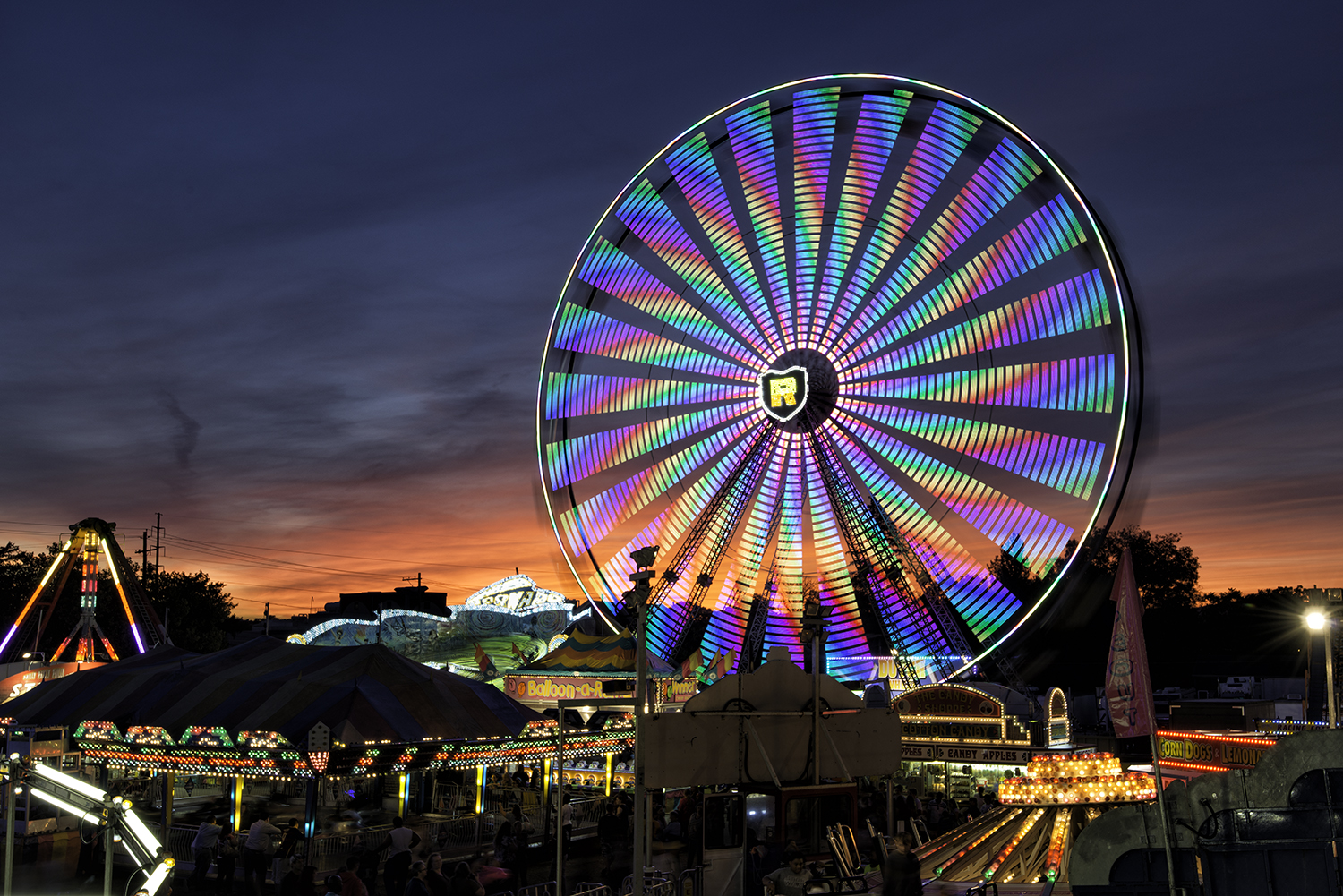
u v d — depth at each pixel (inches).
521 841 853.8
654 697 1255.5
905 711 1320.1
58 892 802.8
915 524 1178.0
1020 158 1146.7
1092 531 1043.3
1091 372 1066.7
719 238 1362.0
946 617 1137.4
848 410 1267.2
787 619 1218.6
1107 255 1061.1
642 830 593.6
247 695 1010.7
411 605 3358.8
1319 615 1208.8
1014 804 731.4
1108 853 460.1
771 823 633.6
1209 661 2965.1
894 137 1252.5
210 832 866.8
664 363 1374.3
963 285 1194.0
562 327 1408.7
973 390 1165.1
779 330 1326.3
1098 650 2623.0
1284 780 442.0
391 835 793.6
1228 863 444.5
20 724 1115.9
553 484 1380.4
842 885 559.8
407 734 960.3
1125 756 1341.0
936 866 682.2
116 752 1014.4
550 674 1389.0
